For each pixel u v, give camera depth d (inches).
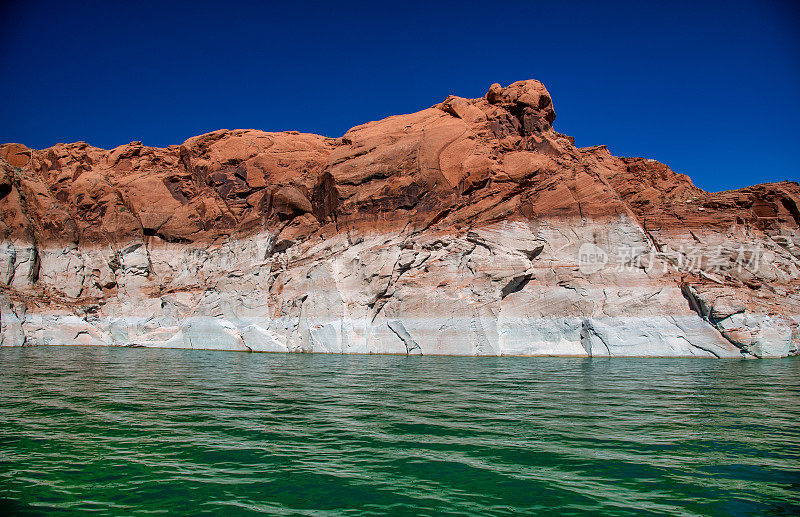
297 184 1405.0
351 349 1087.0
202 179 1574.8
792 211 1216.2
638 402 494.9
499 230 1094.4
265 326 1166.3
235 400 508.7
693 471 301.3
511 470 301.4
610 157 1594.5
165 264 1454.2
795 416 437.4
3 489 272.5
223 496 265.1
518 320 1036.5
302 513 245.8
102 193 1536.7
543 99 1434.5
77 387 591.2
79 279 1414.9
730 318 956.0
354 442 355.6
